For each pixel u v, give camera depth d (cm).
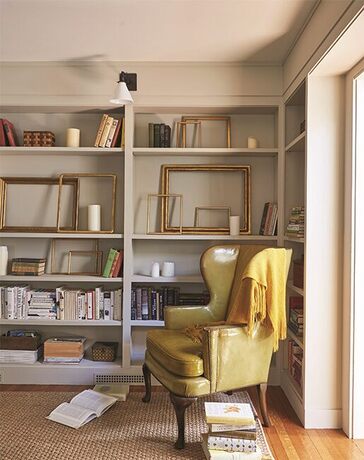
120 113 341
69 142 328
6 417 259
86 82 316
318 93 255
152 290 325
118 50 292
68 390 305
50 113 344
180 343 249
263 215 334
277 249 250
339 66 240
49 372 318
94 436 237
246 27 260
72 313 324
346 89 252
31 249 351
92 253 348
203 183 346
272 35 270
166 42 280
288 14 244
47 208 348
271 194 344
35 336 328
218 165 340
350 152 245
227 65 316
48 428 245
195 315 283
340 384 255
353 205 243
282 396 300
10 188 349
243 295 241
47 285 351
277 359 321
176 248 347
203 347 231
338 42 209
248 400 290
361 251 242
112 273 323
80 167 348
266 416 254
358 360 242
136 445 228
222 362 232
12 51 294
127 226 321
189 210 346
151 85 316
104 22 254
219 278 288
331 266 256
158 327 344
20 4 236
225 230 337
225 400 289
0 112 342
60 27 261
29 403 281
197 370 227
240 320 240
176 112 337
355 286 243
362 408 241
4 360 322
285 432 247
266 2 232
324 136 256
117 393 289
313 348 256
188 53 298
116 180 343
